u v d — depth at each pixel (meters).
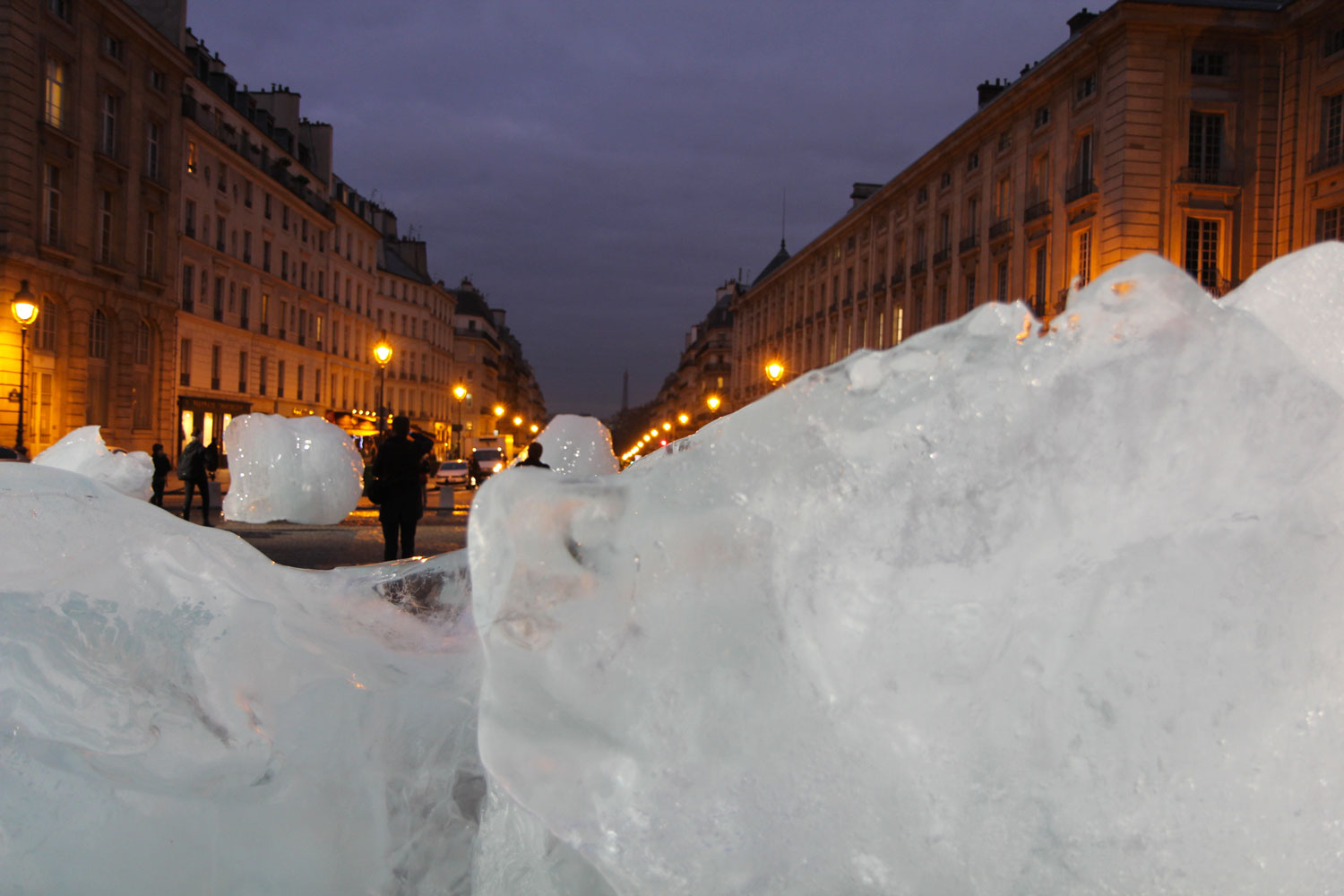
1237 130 29.33
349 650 1.76
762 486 1.24
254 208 48.31
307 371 56.69
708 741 1.14
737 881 1.09
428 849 1.43
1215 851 1.05
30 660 1.40
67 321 31.06
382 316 76.38
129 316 34.84
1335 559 1.09
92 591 1.55
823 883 1.09
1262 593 1.09
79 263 31.36
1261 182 29.23
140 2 38.50
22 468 1.79
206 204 42.75
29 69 28.39
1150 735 1.08
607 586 1.22
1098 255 30.52
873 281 52.25
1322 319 1.34
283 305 52.69
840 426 1.24
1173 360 1.15
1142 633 1.10
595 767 1.14
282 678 1.58
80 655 1.45
